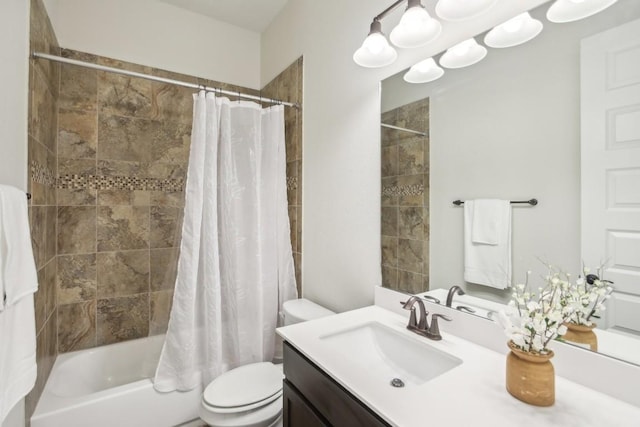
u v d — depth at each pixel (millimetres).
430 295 1269
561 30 880
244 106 1905
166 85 2295
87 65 1508
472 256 1119
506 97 1013
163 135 2287
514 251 996
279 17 2391
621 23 770
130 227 2174
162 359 1668
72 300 1990
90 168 2039
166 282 1956
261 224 2012
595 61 813
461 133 1151
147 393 1585
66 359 1874
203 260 1759
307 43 2027
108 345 2078
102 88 2068
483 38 1074
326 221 1854
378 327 1274
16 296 950
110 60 2098
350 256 1675
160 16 2283
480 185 1093
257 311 1899
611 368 774
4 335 915
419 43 1143
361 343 1239
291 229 2201
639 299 739
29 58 1303
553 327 753
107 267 2102
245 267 1908
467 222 1137
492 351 1019
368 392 792
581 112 841
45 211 1615
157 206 2268
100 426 1468
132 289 2186
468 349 1033
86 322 2035
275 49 2445
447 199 1205
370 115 1543
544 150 920
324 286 1877
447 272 1204
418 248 1316
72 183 1984
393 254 1431
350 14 1656
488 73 1062
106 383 1973
